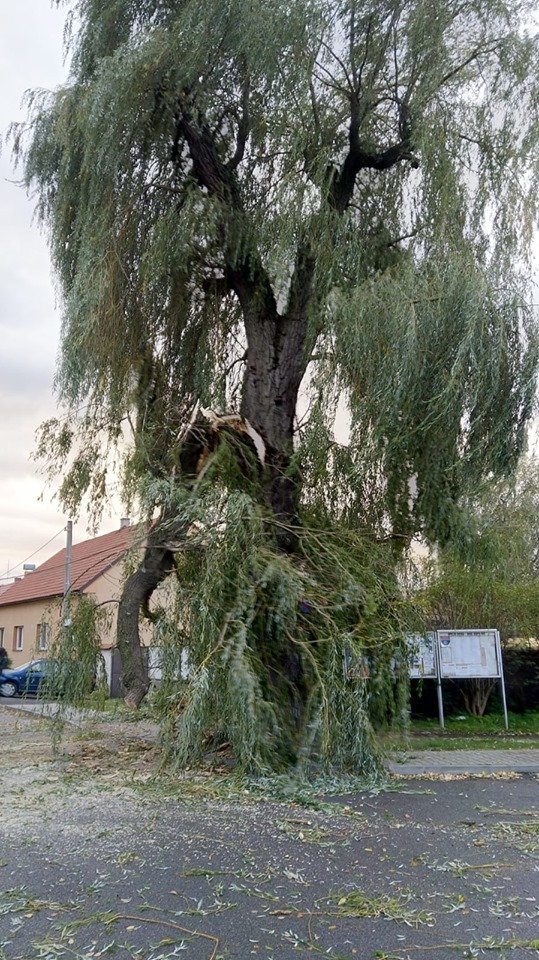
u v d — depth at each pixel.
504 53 10.79
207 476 9.48
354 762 8.55
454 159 10.77
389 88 11.41
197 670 8.26
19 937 4.14
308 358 10.28
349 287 9.96
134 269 10.91
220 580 8.53
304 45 10.23
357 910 4.55
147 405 11.09
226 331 12.02
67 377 10.27
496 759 10.55
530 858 5.68
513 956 3.93
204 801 7.58
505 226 10.88
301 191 10.21
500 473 9.55
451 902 4.69
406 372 8.82
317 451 9.96
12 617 36.47
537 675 15.24
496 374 8.88
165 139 11.12
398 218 11.80
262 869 5.34
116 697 14.71
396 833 6.43
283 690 8.93
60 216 11.05
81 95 10.69
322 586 9.08
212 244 10.98
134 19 11.34
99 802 7.59
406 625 9.12
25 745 12.15
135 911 4.52
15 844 6.02
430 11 10.77
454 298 8.99
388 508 10.27
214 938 4.12
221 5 9.90
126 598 10.88
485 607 14.23
